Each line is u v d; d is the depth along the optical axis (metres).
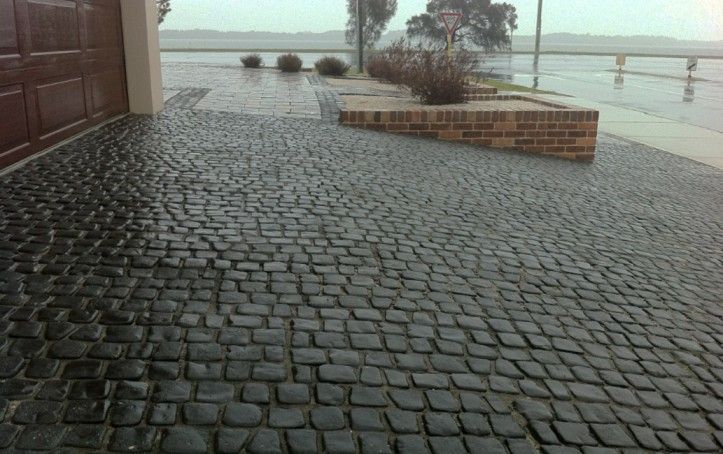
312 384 3.31
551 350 3.95
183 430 2.88
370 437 2.95
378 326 3.99
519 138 10.69
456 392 3.37
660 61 60.75
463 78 12.86
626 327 4.41
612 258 5.76
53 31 7.86
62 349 3.41
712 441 3.23
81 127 8.84
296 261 4.84
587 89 26.19
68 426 2.84
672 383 3.74
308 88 16.31
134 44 10.71
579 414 3.31
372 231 5.64
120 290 4.14
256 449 2.80
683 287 5.29
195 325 3.79
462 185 7.62
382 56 24.38
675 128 14.95
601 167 10.09
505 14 60.00
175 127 9.70
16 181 6.28
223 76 20.47
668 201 8.20
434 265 5.05
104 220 5.37
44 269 4.35
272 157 8.01
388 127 10.55
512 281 4.93
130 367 3.31
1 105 6.54
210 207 5.90
